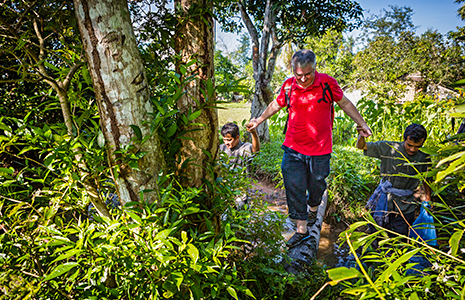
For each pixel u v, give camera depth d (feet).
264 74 23.72
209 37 5.59
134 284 3.75
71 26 5.72
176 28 5.60
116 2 4.20
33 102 6.97
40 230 4.38
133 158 4.47
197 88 5.50
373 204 9.75
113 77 4.31
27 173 6.75
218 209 5.54
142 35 6.10
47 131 4.22
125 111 4.44
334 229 13.24
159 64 5.96
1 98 6.60
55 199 4.32
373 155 9.39
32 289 3.87
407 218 9.24
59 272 3.41
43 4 5.16
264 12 24.70
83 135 4.86
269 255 6.81
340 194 13.93
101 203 4.76
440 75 42.16
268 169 17.39
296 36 23.89
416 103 19.43
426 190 8.30
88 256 3.88
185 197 4.43
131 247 3.95
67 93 4.91
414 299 2.79
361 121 8.63
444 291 3.48
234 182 6.74
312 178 8.76
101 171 4.42
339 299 6.86
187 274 3.72
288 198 9.06
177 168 5.73
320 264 8.76
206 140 5.62
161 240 3.63
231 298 5.36
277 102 8.86
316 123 8.25
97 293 3.96
